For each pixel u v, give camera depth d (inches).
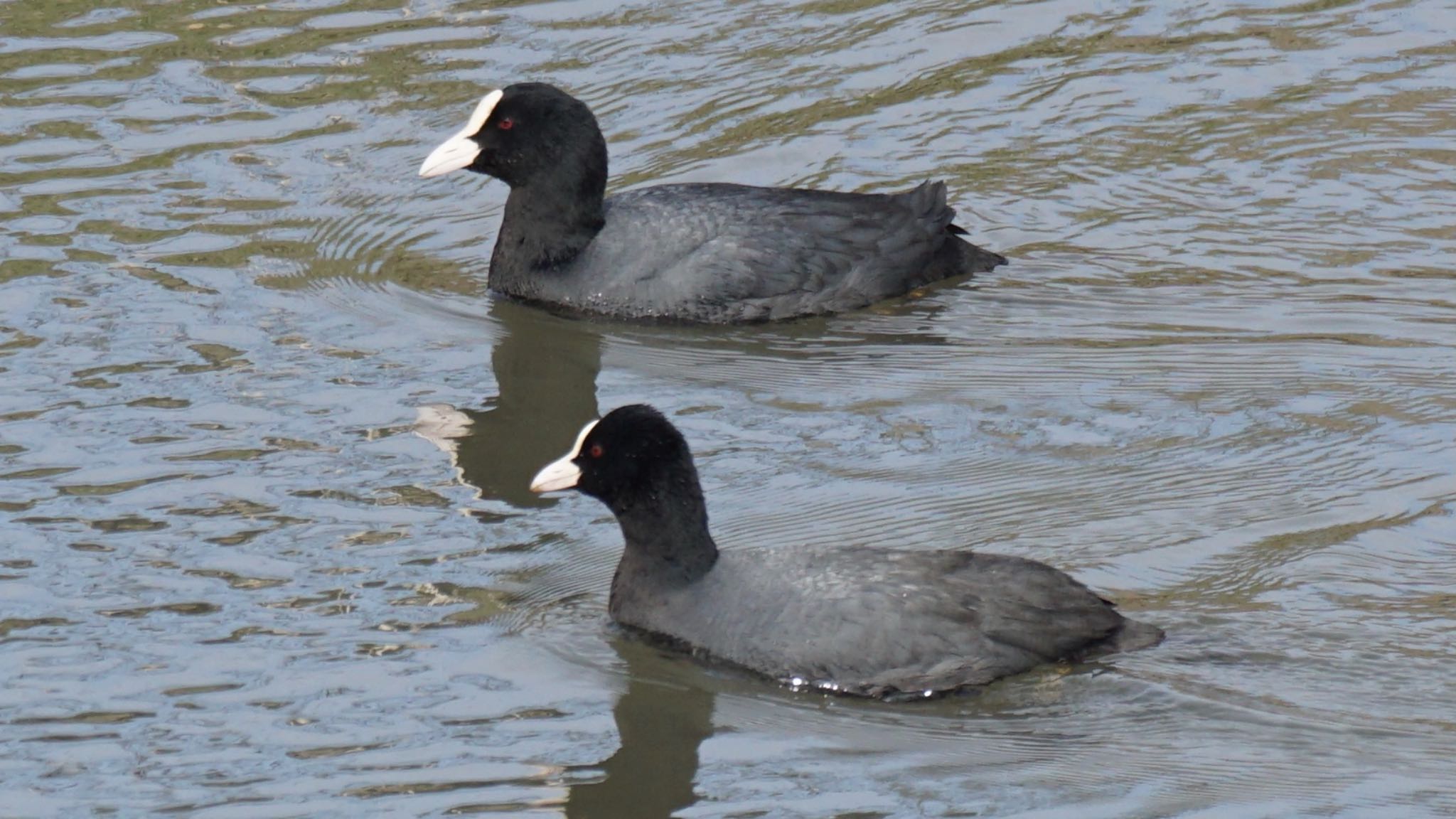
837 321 736.3
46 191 813.2
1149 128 858.8
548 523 598.5
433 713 504.7
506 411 669.3
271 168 834.2
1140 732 487.2
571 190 749.3
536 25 943.7
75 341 706.2
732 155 840.3
